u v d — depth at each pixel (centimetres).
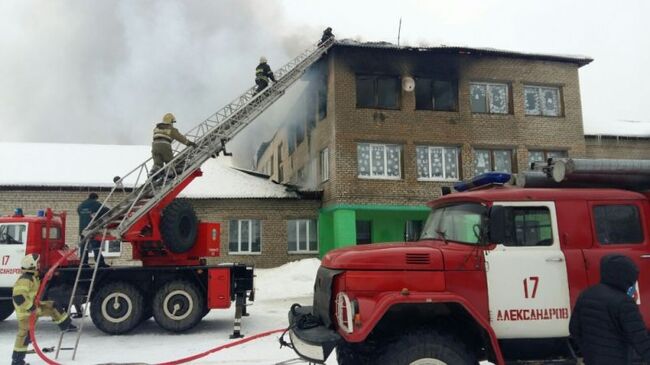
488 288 441
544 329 440
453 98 1994
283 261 1975
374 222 1991
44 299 933
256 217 1983
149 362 694
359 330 409
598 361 341
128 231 958
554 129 2042
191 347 800
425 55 1959
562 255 455
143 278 962
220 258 1927
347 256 444
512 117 2009
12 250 955
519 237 460
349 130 1859
